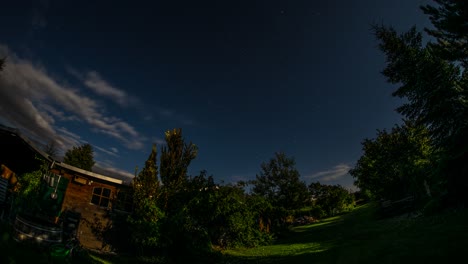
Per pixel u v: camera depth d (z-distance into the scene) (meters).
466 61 16.77
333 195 55.22
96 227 17.23
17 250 7.41
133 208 18.89
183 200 18.91
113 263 12.18
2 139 11.54
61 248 8.56
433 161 21.92
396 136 29.19
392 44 20.66
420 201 21.77
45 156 13.94
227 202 20.91
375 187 32.56
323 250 13.91
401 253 7.80
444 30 14.65
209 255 16.72
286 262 12.88
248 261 14.86
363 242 12.60
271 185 37.72
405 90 20.22
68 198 16.80
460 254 6.38
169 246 15.93
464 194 14.12
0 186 10.84
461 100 17.61
